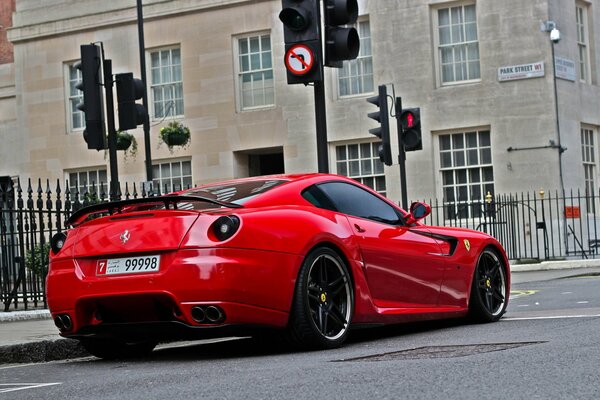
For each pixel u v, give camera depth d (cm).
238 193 771
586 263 2150
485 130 2434
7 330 998
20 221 1260
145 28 2794
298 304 727
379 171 2541
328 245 764
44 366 784
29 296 1392
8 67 3030
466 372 550
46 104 2933
